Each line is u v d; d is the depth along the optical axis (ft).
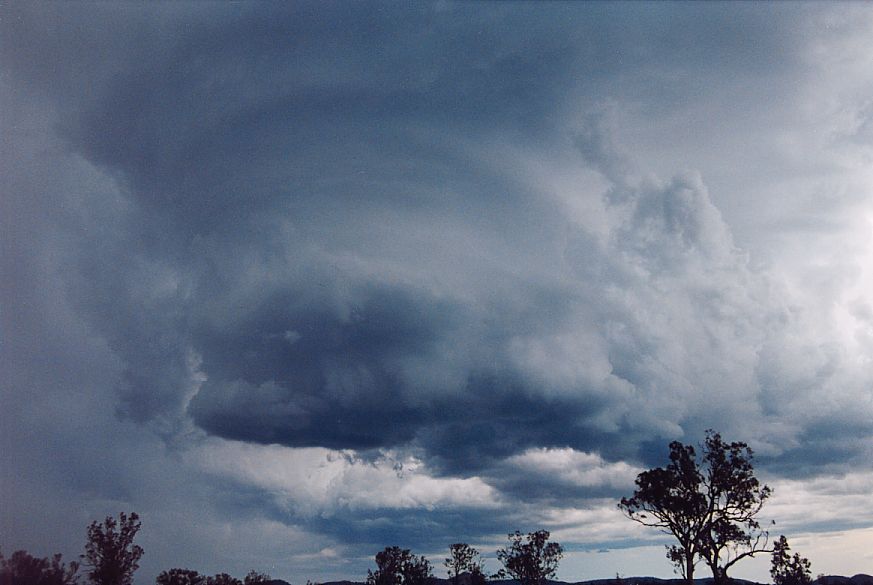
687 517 178.29
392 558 283.59
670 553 182.29
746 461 180.96
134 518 153.38
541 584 257.96
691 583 175.73
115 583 143.43
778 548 200.13
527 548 263.70
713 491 179.93
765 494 178.81
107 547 146.51
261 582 195.31
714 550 175.73
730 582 179.22
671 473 182.91
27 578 133.69
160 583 181.68
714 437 185.78
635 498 188.34
